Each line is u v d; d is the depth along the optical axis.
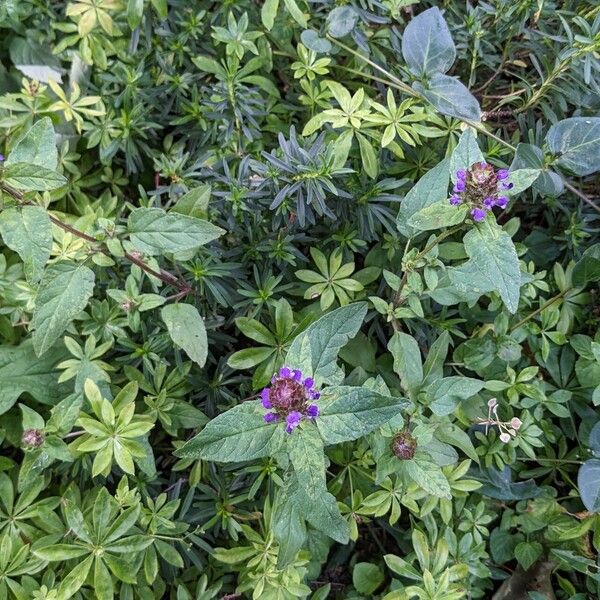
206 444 0.21
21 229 0.22
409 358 0.29
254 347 0.32
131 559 0.27
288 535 0.24
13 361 0.32
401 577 0.33
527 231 0.37
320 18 0.34
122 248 0.25
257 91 0.34
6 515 0.29
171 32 0.34
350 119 0.30
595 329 0.34
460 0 0.35
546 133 0.32
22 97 0.35
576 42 0.29
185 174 0.33
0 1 0.36
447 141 0.33
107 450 0.26
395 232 0.32
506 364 0.32
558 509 0.32
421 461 0.26
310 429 0.22
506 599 0.33
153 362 0.32
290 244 0.31
